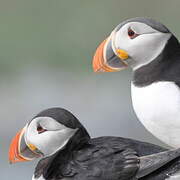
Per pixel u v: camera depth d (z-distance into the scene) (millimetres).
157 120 8328
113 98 18625
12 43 20109
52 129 8047
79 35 19984
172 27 19797
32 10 20250
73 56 19844
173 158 7680
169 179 7691
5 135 17047
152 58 8570
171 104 8203
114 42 8711
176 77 8391
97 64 8805
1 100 19016
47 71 19750
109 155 7848
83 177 7805
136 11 19922
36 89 19406
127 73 19203
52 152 8070
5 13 20219
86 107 18406
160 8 19906
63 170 7918
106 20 20000
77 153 7969
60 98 18969
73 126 8039
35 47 20000
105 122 17250
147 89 8430
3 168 14945
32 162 14953
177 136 8320
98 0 20094
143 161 7734
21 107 18625
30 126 8188
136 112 8570
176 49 8625
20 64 19969
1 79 19688
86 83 19375
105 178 7754
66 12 20188
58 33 20125
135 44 8578
